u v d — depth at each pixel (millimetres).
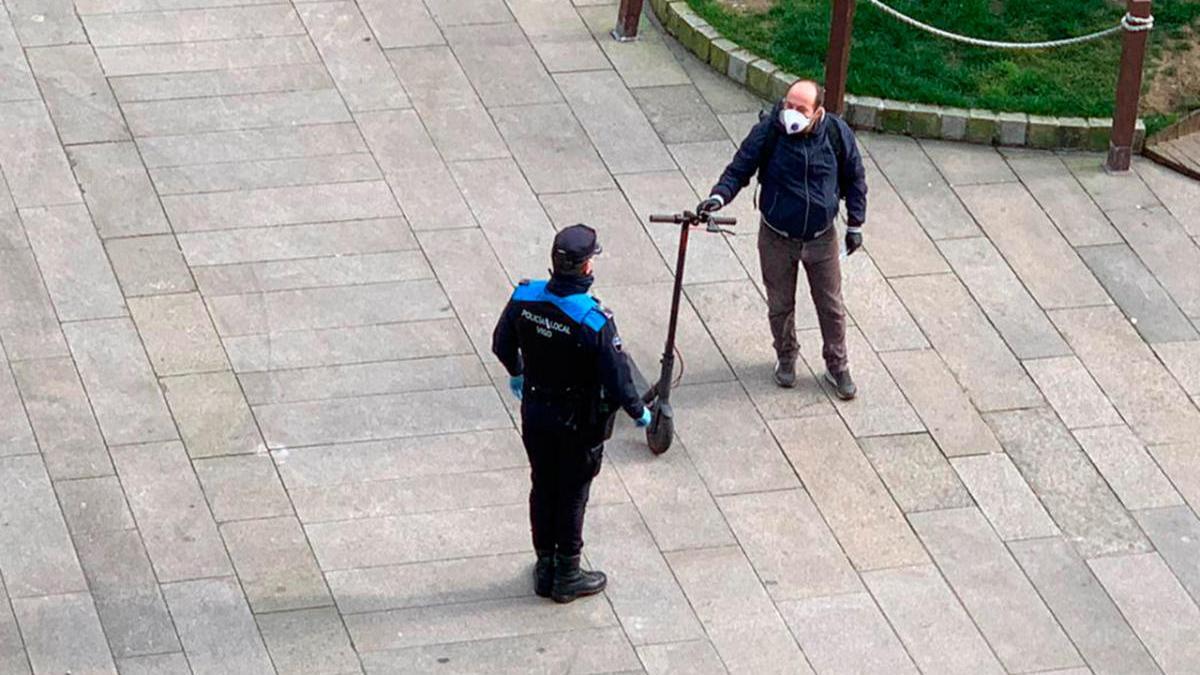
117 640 12164
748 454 13719
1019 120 16453
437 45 17094
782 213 13367
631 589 12695
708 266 15180
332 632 12297
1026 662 12414
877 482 13586
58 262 14758
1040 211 15906
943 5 17641
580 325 11586
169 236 15047
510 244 15203
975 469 13719
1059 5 17734
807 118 13039
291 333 14344
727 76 17016
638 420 11891
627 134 16344
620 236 15359
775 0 17734
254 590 12523
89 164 15617
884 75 16859
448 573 12727
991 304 15039
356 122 16234
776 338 14031
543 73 16891
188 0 17438
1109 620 12727
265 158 15805
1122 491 13625
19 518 12883
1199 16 17797
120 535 12820
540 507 12305
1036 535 13273
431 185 15672
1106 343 14766
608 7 17750
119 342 14172
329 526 12969
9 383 13797
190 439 13508
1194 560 13172
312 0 17484
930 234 15617
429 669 12102
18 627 12203
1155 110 16828
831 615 12625
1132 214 15945
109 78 16453
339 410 13797
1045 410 14203
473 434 13695
